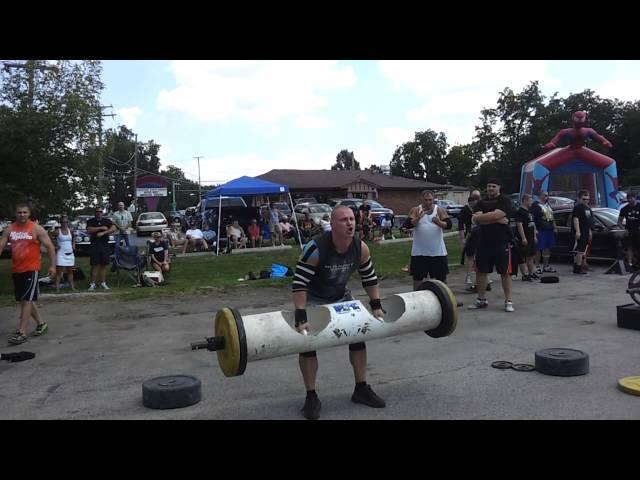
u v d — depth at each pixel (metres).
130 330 7.62
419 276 7.54
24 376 5.59
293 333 4.01
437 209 7.48
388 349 6.26
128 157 86.25
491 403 4.47
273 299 9.71
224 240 19.03
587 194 11.77
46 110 11.93
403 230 7.61
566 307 8.46
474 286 9.94
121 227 14.93
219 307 9.11
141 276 12.07
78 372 5.71
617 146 54.69
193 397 4.63
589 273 11.91
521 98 59.16
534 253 10.98
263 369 5.61
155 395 4.54
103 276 11.30
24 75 12.27
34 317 7.39
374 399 4.45
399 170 78.88
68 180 12.27
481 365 5.57
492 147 61.69
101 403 4.73
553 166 18.98
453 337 6.75
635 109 53.50
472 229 9.75
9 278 13.26
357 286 11.07
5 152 11.03
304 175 50.53
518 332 6.96
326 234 4.21
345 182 47.62
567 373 5.11
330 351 6.23
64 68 12.74
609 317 7.71
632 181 52.09
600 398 4.53
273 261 15.63
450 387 4.90
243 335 3.87
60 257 10.68
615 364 5.48
